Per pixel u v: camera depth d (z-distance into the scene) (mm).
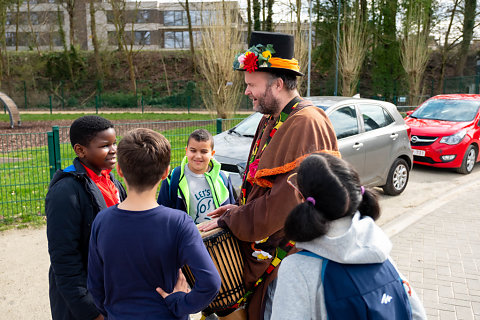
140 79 36406
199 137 3053
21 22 38656
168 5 44969
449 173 8969
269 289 2070
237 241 2104
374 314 1345
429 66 34094
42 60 35688
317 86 33000
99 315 1963
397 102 29141
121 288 1635
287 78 2105
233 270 2061
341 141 5785
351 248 1381
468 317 3438
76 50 36469
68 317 2061
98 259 1714
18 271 4238
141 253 1609
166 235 1638
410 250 4816
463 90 29531
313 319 1396
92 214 2012
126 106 33594
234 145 5727
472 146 8977
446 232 5375
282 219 1883
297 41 15891
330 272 1388
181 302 1631
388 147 6617
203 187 3164
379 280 1411
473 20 29609
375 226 1478
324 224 1383
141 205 1675
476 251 4754
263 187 2102
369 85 31828
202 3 13383
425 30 25234
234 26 13422
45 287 3928
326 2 30266
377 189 7523
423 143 8945
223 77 13266
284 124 2016
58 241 1910
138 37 45656
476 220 5820
